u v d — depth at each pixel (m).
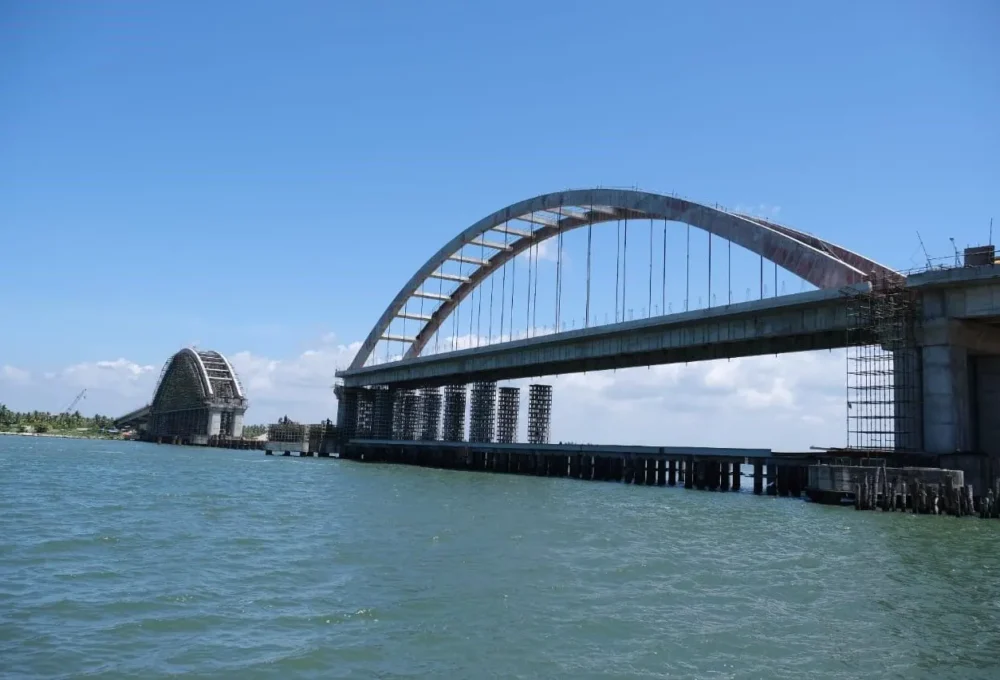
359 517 30.89
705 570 19.77
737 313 50.84
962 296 38.78
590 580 18.17
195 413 183.00
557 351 70.75
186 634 13.23
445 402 111.88
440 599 15.98
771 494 50.97
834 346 50.50
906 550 23.53
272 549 22.05
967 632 14.19
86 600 15.34
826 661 12.33
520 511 34.88
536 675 11.44
